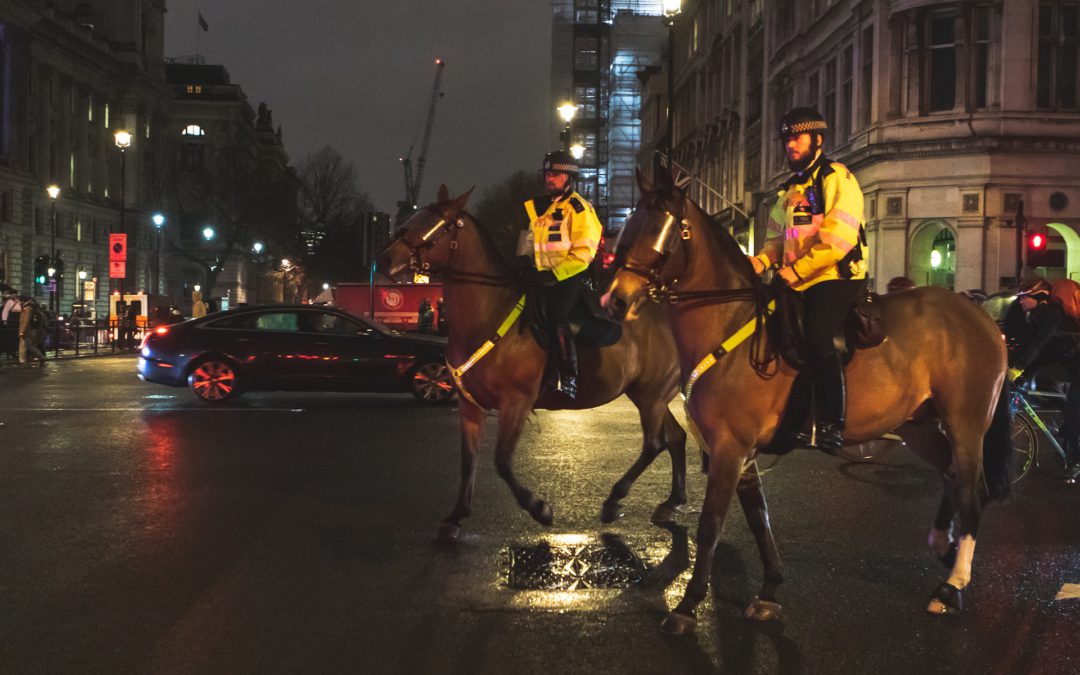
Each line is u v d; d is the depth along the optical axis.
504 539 6.82
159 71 100.75
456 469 9.66
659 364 7.45
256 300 122.12
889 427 5.49
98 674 4.34
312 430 12.63
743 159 48.84
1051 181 28.92
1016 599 5.57
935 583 5.86
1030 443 9.72
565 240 6.91
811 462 10.20
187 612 5.19
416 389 16.20
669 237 5.01
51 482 8.84
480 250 6.79
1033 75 28.95
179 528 7.09
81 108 86.75
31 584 5.69
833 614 5.26
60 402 16.28
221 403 16.11
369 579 5.82
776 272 5.31
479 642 4.76
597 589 5.65
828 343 5.09
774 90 42.66
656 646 4.74
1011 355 10.20
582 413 15.12
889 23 30.70
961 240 29.42
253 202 87.44
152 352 16.11
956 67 29.73
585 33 124.19
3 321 29.88
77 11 94.38
